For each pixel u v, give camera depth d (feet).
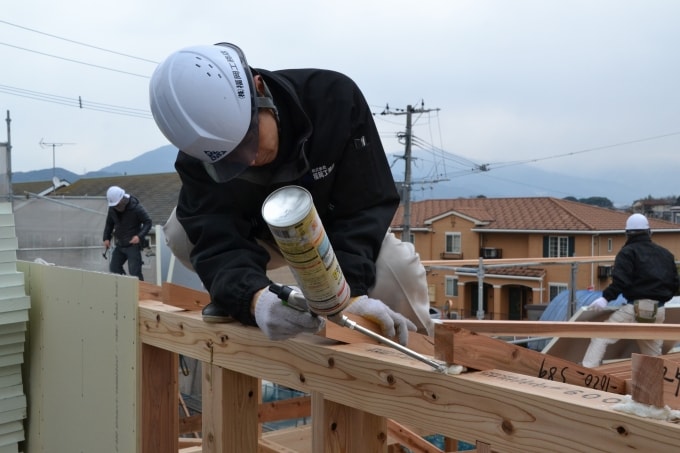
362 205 6.70
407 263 6.88
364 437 6.08
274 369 6.03
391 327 5.53
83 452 9.62
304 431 12.51
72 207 45.06
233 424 6.93
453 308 100.53
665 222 106.42
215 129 5.61
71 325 9.93
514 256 96.73
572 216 94.12
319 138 6.28
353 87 6.64
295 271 4.53
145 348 8.23
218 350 6.75
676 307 18.63
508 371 4.88
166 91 5.72
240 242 6.39
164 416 8.41
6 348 11.00
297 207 4.25
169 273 26.55
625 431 3.52
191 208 6.73
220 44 6.16
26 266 11.41
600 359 15.80
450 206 107.45
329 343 5.62
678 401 3.46
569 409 3.78
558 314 29.78
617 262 17.53
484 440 4.27
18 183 102.01
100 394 9.12
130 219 28.37
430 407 4.63
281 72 6.55
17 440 11.25
